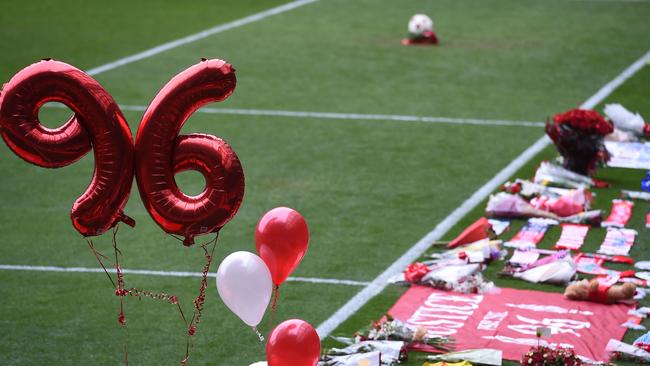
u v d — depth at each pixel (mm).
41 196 24172
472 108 31953
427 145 27984
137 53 39969
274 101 32938
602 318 16812
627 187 23984
